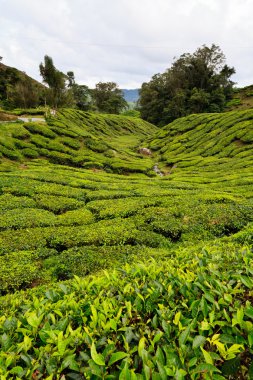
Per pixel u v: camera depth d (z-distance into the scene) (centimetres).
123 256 1255
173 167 4494
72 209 2023
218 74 9919
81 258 1245
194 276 461
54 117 5722
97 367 291
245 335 325
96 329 367
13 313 489
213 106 8788
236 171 3500
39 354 329
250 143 4684
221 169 3816
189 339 324
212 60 9894
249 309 336
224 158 4409
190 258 589
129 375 267
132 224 1631
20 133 4238
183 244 1446
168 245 1449
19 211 1823
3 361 316
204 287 418
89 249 1331
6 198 2050
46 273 1169
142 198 2141
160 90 10825
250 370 291
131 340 350
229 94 9825
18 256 1255
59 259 1243
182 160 4681
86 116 7712
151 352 325
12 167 3152
